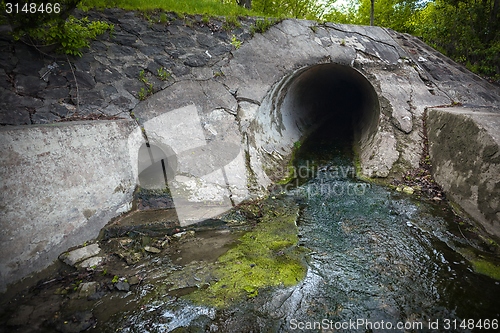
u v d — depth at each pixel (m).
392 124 7.72
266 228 5.13
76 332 2.96
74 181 4.12
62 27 5.59
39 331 2.96
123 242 4.42
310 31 9.00
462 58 10.46
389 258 4.23
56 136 3.88
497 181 4.44
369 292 3.59
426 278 3.79
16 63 5.33
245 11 9.37
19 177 3.40
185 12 8.02
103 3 7.10
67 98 5.62
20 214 3.40
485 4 9.55
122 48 6.78
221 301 3.41
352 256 4.32
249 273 3.90
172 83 6.79
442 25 10.39
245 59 7.84
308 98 11.57
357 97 11.91
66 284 3.60
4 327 2.97
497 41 9.59
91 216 4.37
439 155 6.39
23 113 5.05
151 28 7.34
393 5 13.75
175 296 3.49
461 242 4.50
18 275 3.36
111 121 5.08
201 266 4.04
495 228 4.38
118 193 4.91
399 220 5.26
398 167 6.93
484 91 8.76
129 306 3.33
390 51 9.33
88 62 6.18
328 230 5.09
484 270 3.88
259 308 3.32
